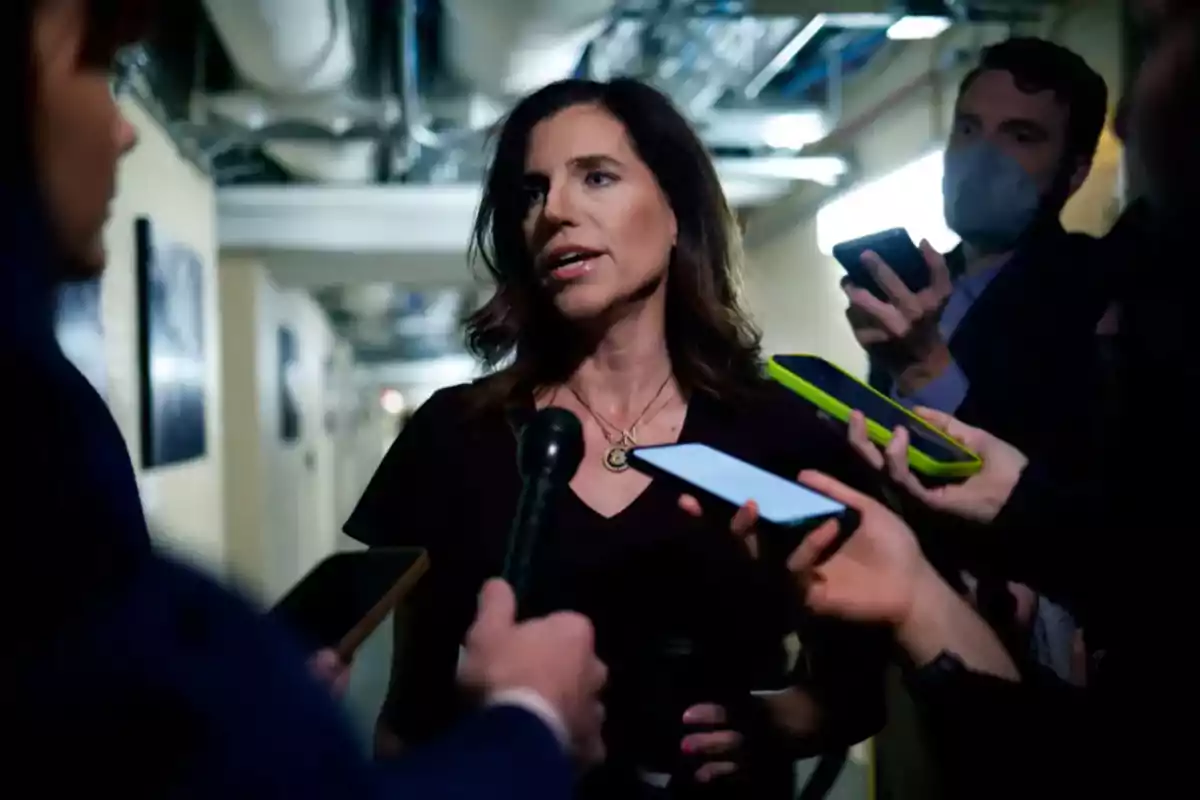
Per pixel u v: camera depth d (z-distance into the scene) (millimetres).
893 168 2660
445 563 921
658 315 995
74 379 343
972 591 916
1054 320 967
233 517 4590
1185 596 691
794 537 691
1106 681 757
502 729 423
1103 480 793
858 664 940
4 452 303
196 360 3268
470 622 895
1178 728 689
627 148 953
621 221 926
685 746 848
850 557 756
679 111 1010
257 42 2221
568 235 924
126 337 2551
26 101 349
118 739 289
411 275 4941
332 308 7770
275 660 332
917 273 1080
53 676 289
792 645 1103
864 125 2834
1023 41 1201
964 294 1138
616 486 916
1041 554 847
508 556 696
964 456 838
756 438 957
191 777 292
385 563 717
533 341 1026
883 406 886
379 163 3652
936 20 2023
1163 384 708
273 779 302
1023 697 754
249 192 3668
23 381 315
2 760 282
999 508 844
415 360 12930
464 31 2293
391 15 2742
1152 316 715
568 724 471
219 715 301
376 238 3994
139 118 2654
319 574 685
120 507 337
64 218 395
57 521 308
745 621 894
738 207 3684
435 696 895
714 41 2559
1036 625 842
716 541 881
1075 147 1154
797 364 936
